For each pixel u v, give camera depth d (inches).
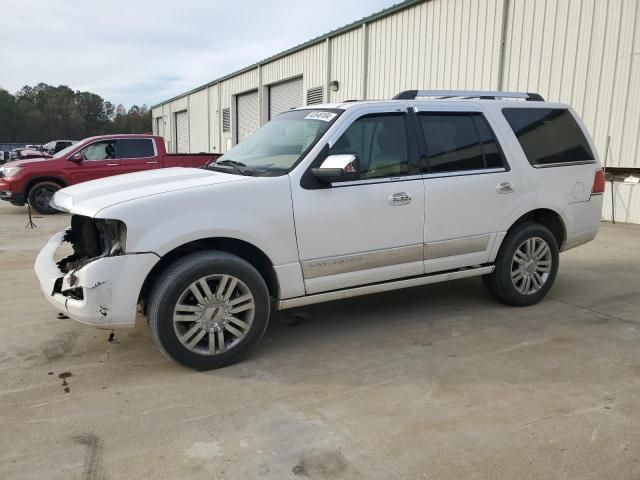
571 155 207.5
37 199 480.1
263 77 958.4
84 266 135.8
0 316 192.2
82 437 113.3
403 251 170.6
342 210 158.2
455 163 179.3
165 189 142.7
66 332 176.4
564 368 147.7
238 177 152.3
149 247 135.3
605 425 117.5
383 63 633.6
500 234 189.3
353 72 692.7
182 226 138.0
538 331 176.9
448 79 538.0
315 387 136.9
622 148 396.5
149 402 128.9
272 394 133.2
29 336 172.6
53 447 109.5
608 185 412.8
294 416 122.2
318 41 759.7
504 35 473.7
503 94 203.6
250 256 157.2
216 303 145.1
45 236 368.2
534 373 144.6
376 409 125.2
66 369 148.0
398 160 169.2
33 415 122.4
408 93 181.3
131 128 3750.0
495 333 175.0
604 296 216.2
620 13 386.0
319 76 772.6
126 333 175.5
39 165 476.4
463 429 116.2
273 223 148.9
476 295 218.2
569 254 295.9
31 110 3331.7
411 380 140.6
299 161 156.0
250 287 148.4
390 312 197.5
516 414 122.5
